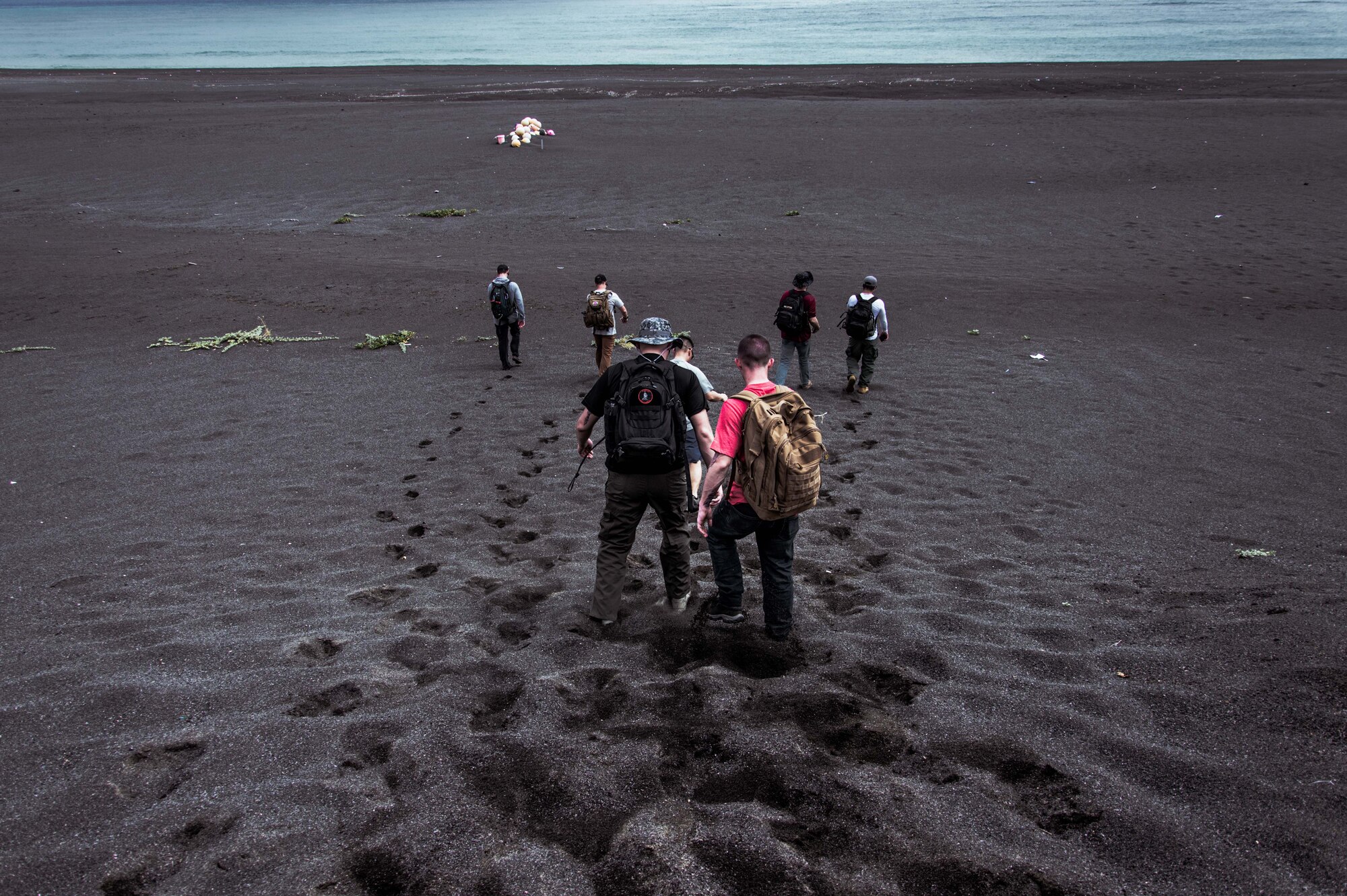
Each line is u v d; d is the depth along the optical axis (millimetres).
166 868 2902
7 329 14562
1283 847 2867
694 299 16297
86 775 3383
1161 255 19406
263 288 17375
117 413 9977
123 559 5844
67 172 28922
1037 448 8641
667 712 3814
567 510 6652
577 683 4070
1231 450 8789
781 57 70562
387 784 3350
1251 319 14820
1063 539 6160
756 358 4410
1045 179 26109
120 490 7430
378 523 6500
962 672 4078
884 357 12734
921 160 28391
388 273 18500
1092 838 2992
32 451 8656
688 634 4578
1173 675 3967
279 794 3252
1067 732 3584
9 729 3699
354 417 9617
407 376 11547
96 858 2938
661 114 36906
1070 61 59656
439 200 25594
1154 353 12914
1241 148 28000
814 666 4238
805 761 3441
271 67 67562
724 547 4551
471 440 8688
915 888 2807
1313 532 6430
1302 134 29234
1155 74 46656
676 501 4672
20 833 3059
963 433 9141
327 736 3625
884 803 3186
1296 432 9445
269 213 24578
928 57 65625
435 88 48875
